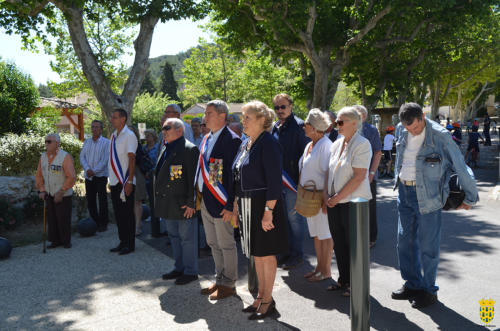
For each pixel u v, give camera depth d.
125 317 3.71
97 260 5.46
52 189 5.97
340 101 53.47
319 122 4.28
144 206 8.01
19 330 3.50
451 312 3.63
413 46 22.28
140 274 4.88
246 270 4.98
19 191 8.38
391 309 3.73
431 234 3.69
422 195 3.65
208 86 38.44
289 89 22.94
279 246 3.56
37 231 7.20
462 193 3.55
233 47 20.34
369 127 5.39
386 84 23.14
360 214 2.61
